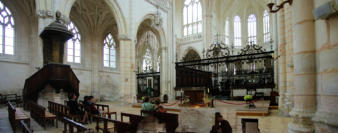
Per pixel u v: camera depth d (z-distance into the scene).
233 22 45.50
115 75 36.09
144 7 27.89
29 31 24.91
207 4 38.28
